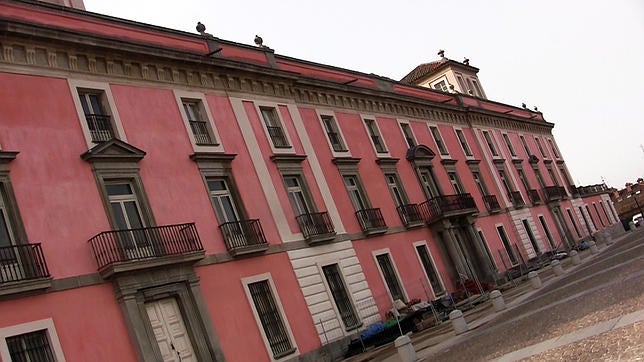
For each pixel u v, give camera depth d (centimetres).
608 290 1491
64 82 1802
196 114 2219
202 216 1986
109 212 1722
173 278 1773
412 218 3039
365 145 3042
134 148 1852
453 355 1426
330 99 2956
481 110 4516
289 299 2133
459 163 3919
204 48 2339
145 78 2056
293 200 2433
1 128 1603
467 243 3462
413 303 2639
